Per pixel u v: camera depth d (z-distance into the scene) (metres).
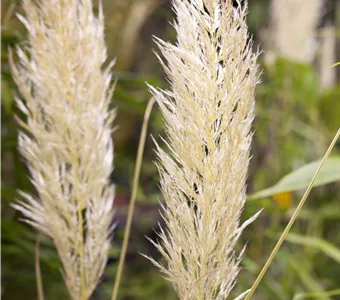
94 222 1.27
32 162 1.25
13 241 1.80
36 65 1.25
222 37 1.01
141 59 4.40
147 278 3.11
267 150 3.01
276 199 2.59
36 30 1.22
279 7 3.27
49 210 1.25
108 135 1.28
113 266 2.85
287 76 3.14
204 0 1.00
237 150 1.04
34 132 1.25
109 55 2.86
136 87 2.91
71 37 1.22
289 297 2.62
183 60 1.02
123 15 2.80
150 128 4.06
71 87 1.23
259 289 2.48
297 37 3.24
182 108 1.03
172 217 1.06
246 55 1.02
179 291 1.08
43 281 2.05
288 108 3.20
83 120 1.24
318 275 2.98
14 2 1.66
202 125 1.03
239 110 1.03
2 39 1.60
